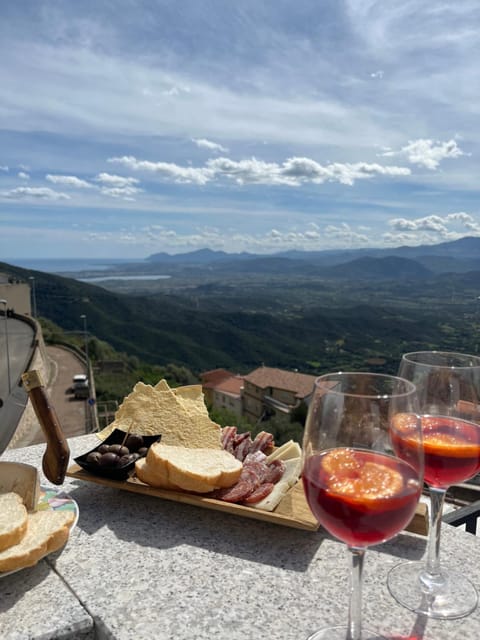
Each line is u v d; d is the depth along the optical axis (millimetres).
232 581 1223
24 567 1171
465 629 1054
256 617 1091
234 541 1409
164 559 1316
